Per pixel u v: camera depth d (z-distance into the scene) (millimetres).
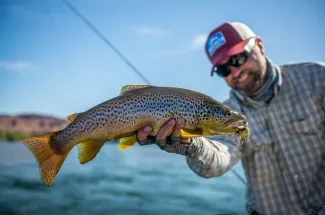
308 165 818
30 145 572
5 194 1879
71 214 1575
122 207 1697
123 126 580
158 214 1583
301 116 824
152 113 583
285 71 866
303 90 834
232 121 612
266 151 847
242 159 875
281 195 840
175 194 1932
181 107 593
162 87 604
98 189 2041
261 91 850
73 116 601
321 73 832
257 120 861
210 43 899
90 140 587
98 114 582
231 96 919
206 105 609
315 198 807
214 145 765
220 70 877
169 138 616
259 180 856
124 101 584
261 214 858
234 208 1665
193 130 607
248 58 845
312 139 819
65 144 582
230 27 875
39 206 1670
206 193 1944
